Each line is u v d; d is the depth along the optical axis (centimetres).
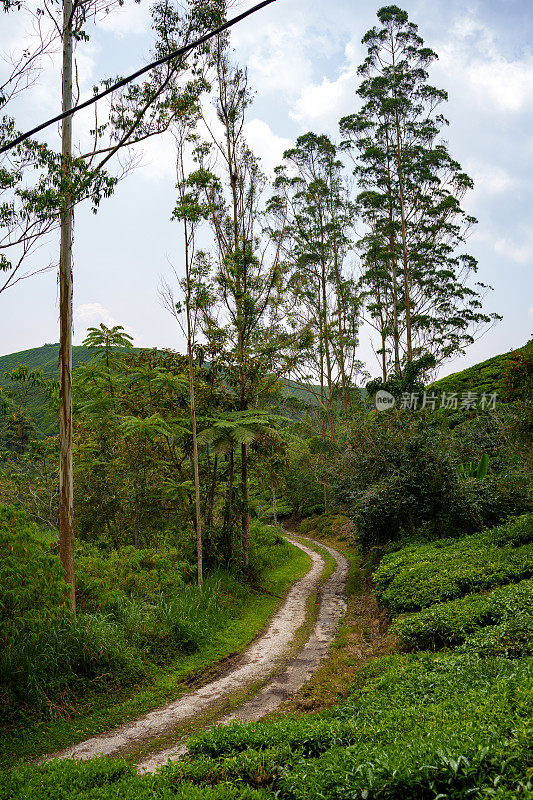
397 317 3150
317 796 388
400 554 1433
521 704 427
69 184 810
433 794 358
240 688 913
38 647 813
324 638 1223
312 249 3178
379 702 579
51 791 497
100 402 1463
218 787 444
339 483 1986
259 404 2091
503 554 1107
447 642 802
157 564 1454
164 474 1789
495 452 1975
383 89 3169
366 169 3206
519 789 323
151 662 991
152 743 705
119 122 1107
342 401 3441
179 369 1731
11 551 911
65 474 1058
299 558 2516
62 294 1102
